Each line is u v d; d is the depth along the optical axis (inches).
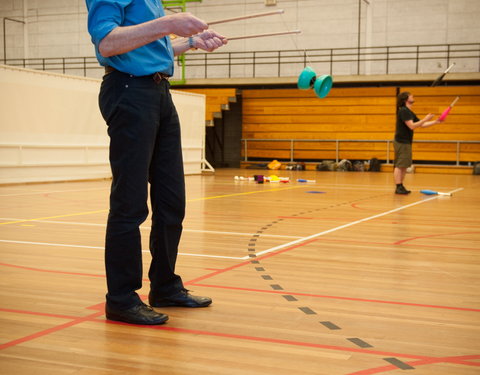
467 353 78.6
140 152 90.8
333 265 139.7
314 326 90.7
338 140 708.0
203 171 614.9
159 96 93.0
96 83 474.6
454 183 477.1
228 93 710.5
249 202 304.5
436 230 201.5
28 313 96.9
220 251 157.9
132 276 92.4
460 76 633.0
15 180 413.4
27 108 413.1
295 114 726.5
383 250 161.0
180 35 83.2
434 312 99.7
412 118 348.5
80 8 766.5
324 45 698.8
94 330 87.8
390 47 660.1
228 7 725.9
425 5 657.6
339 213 254.5
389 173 647.8
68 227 201.0
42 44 783.7
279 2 710.5
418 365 73.5
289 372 70.9
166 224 98.5
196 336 85.3
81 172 469.4
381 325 91.6
